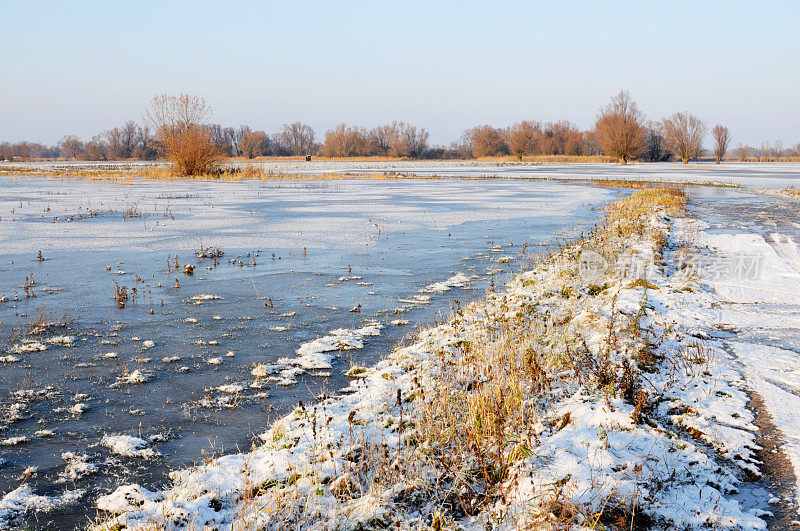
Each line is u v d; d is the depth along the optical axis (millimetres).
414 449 4965
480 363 6777
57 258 14438
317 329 9227
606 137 96375
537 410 5801
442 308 10414
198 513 4254
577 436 5145
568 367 6723
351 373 7387
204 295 11141
